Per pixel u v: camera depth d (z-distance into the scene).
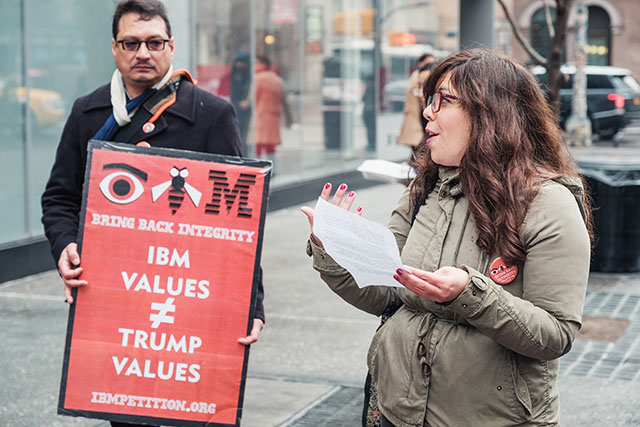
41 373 5.70
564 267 2.39
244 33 12.44
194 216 3.00
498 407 2.47
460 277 2.33
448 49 20.12
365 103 16.38
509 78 2.52
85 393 2.97
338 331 6.76
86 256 2.99
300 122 14.00
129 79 3.36
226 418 2.98
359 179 15.95
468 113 2.52
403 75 18.20
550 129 2.56
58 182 3.46
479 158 2.47
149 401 2.97
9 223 8.58
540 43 41.06
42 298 7.76
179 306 2.98
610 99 24.62
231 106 3.47
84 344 2.97
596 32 43.31
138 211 3.00
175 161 3.00
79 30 9.40
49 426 4.83
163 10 3.37
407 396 2.56
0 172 8.45
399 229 2.81
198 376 2.97
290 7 13.70
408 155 18.55
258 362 5.97
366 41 16.41
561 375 5.77
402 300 2.66
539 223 2.41
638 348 6.37
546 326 2.35
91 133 3.42
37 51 8.87
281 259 9.51
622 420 4.97
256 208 3.00
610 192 8.98
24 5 8.66
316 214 2.45
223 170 3.00
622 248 9.02
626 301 7.85
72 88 9.34
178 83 3.45
